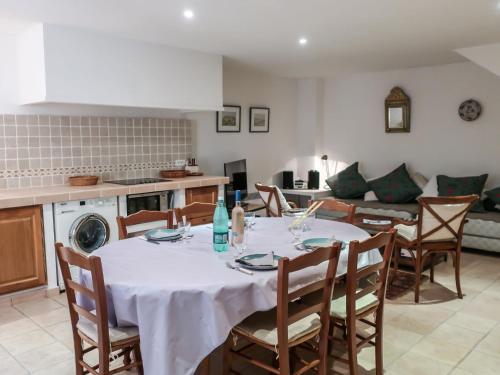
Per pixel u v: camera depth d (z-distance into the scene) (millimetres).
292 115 7105
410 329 3139
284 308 1907
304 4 3215
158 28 3832
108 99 4102
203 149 5816
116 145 4840
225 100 6039
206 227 3053
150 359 1909
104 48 4035
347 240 2658
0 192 3820
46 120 4266
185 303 1874
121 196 4203
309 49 4758
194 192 4879
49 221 3748
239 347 2826
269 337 2037
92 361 2727
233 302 1916
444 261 4730
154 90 4441
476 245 4953
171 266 2166
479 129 5629
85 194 3906
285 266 1864
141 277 2010
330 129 7086
